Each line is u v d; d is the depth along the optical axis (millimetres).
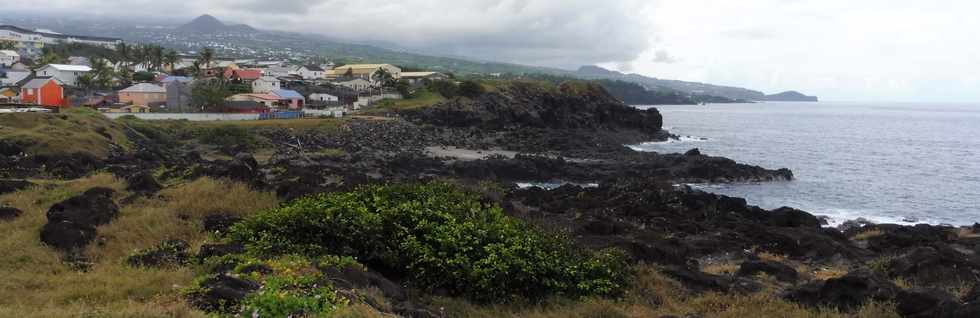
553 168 60312
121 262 15625
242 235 17031
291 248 16078
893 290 15938
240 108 89000
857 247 26656
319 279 13070
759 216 36406
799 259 24469
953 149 97625
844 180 62375
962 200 52906
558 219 29688
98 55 145375
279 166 39688
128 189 24750
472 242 16453
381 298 13602
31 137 46062
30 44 167375
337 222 16875
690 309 16047
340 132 77125
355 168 54688
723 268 21562
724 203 38188
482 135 88750
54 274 15039
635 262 20266
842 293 15898
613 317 14867
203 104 89250
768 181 60125
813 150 94000
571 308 15422
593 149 79125
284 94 103062
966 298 15344
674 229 29797
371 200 19000
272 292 11297
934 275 19531
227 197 23516
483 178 55969
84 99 89562
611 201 38375
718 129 141625
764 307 15844
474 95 105875
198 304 11195
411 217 17375
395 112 96000
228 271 13531
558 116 107188
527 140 84438
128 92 91438
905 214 47000
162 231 19422
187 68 131125
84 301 12039
